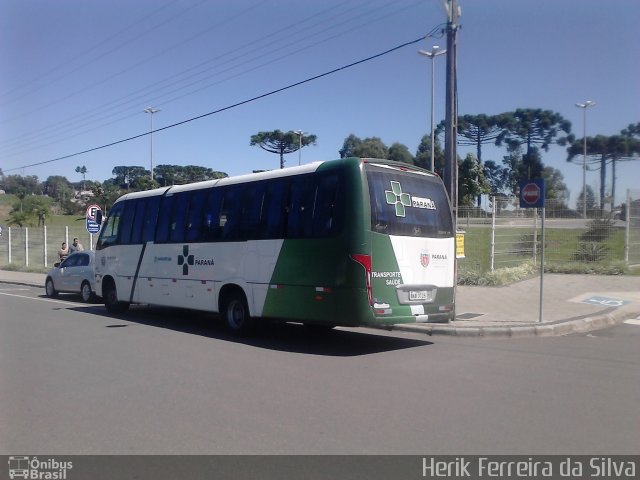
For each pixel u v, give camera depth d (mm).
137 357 8961
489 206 21250
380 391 6887
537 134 75250
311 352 9375
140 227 13781
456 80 12180
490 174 78125
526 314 12414
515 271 17719
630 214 19219
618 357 8836
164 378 7574
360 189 9039
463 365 8312
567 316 12039
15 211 57438
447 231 10344
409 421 5750
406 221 9586
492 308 13289
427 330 11156
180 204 12641
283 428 5570
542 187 11375
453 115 12141
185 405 6348
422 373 7816
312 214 9609
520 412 6035
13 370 8055
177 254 12492
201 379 7516
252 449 5047
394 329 11602
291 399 6547
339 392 6848
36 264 32000
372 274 8984
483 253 20234
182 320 13398
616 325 11930
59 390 6992
